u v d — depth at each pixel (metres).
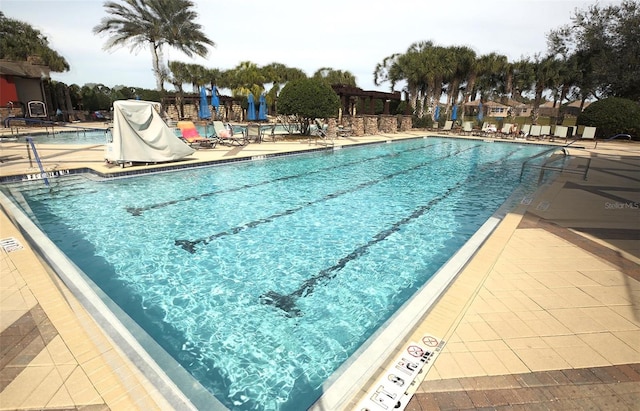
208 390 2.49
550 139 19.42
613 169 10.89
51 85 25.91
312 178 9.56
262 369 2.70
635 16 22.92
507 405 1.99
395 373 2.24
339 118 22.06
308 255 4.78
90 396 2.00
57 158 10.45
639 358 2.41
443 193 8.27
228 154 11.77
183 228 5.64
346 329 3.22
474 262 3.88
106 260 4.50
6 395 1.99
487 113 40.56
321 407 2.03
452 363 2.33
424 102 29.92
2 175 7.74
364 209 6.90
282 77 43.53
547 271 3.73
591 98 28.73
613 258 4.08
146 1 25.34
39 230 5.23
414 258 4.74
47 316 2.73
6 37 27.91
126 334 2.95
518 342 2.55
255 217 6.25
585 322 2.82
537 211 6.07
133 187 7.97
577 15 26.23
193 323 3.26
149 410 2.00
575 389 2.12
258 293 3.81
